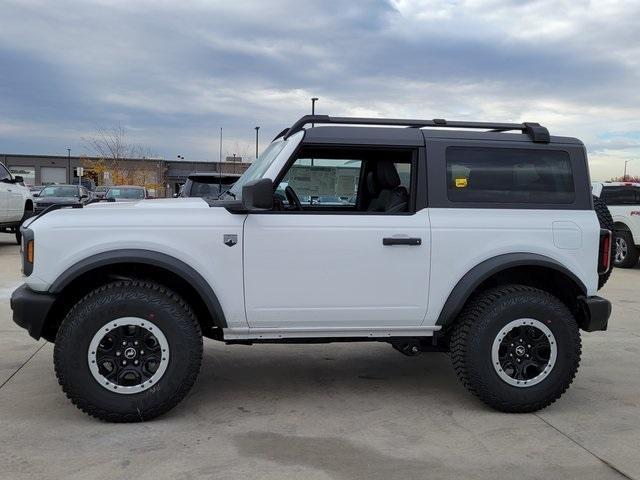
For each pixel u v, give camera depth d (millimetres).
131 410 3775
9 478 3098
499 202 4215
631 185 12539
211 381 4797
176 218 3877
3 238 16516
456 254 4102
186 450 3479
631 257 12219
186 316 3852
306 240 3959
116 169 57031
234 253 3898
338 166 4582
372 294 4051
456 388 4734
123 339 3785
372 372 5125
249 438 3674
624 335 6555
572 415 4160
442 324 4148
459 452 3523
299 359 5480
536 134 4258
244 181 4676
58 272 3756
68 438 3613
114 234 3797
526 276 4453
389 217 4078
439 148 4184
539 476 3234
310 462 3359
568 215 4262
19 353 5355
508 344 4141
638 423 4023
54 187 19922
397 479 3178
